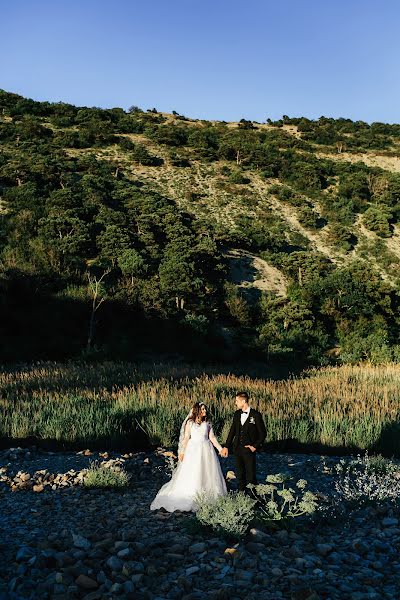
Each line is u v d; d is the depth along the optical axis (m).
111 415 13.95
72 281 44.16
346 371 28.66
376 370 28.22
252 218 72.81
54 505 7.48
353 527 6.43
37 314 38.75
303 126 124.69
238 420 7.40
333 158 105.50
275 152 99.69
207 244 54.12
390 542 5.78
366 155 109.06
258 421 7.27
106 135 94.56
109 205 59.97
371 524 6.51
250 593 4.41
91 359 32.06
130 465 10.08
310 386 20.38
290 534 5.98
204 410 7.32
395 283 58.78
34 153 71.38
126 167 82.12
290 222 74.25
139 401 15.82
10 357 31.56
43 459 10.82
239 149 97.00
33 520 6.75
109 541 5.53
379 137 122.31
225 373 29.55
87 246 49.47
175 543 5.66
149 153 91.00
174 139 99.06
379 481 8.34
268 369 35.44
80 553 5.18
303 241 68.56
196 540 5.75
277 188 83.75
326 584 4.60
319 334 46.34
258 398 16.77
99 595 4.28
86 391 18.48
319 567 5.03
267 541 5.69
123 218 54.44
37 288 40.88
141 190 69.12
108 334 39.19
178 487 7.09
